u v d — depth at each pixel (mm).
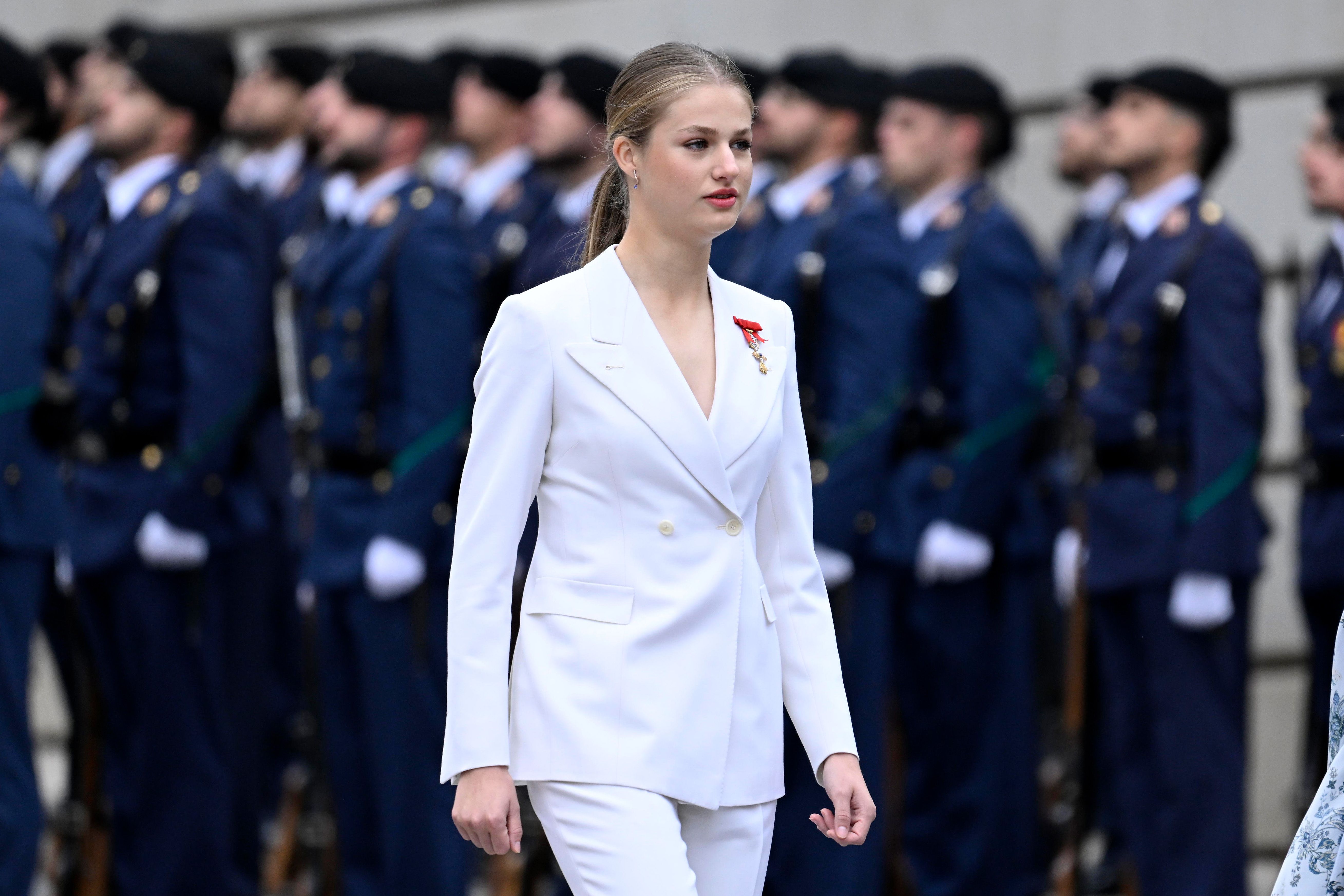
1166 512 19531
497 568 11352
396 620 20859
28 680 19422
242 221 21547
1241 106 26578
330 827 21406
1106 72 26359
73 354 21188
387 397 21281
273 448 24547
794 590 11906
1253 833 26016
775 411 11719
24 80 22344
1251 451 19250
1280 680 26109
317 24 32062
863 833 11617
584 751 11109
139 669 20812
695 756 11195
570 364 11383
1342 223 20719
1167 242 20094
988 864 21422
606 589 11289
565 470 11438
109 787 21062
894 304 20344
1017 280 21406
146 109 21562
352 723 21328
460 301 21312
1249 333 19453
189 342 20859
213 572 21125
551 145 23219
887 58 28547
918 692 21438
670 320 11672
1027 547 21750
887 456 20203
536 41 30641
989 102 22531
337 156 22281
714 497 11383
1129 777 19984
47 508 19594
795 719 11867
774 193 22172
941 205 22297
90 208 23516
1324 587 20188
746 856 11562
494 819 11070
